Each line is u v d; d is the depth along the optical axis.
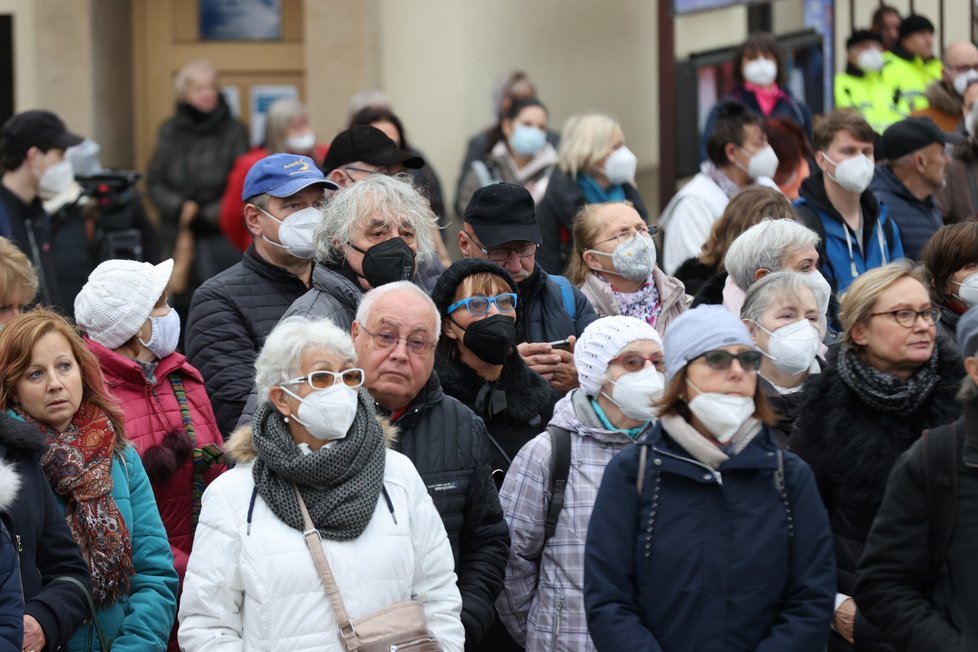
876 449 8.63
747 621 7.70
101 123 20.36
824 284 10.66
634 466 7.94
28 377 8.64
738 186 13.96
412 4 20.14
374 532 7.74
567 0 21.62
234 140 18.53
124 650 8.52
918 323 8.67
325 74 20.00
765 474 7.86
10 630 7.54
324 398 7.71
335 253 10.07
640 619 7.83
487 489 8.80
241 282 10.91
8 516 8.00
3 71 20.38
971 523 7.65
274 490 7.70
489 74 20.41
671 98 18.02
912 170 13.82
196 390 10.03
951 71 18.25
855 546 8.70
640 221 11.78
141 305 9.71
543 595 8.93
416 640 7.55
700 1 17.77
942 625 7.65
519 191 10.92
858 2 21.34
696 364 7.85
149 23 21.25
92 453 8.71
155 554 8.84
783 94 17.22
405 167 11.88
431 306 8.83
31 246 14.18
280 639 7.52
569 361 10.55
